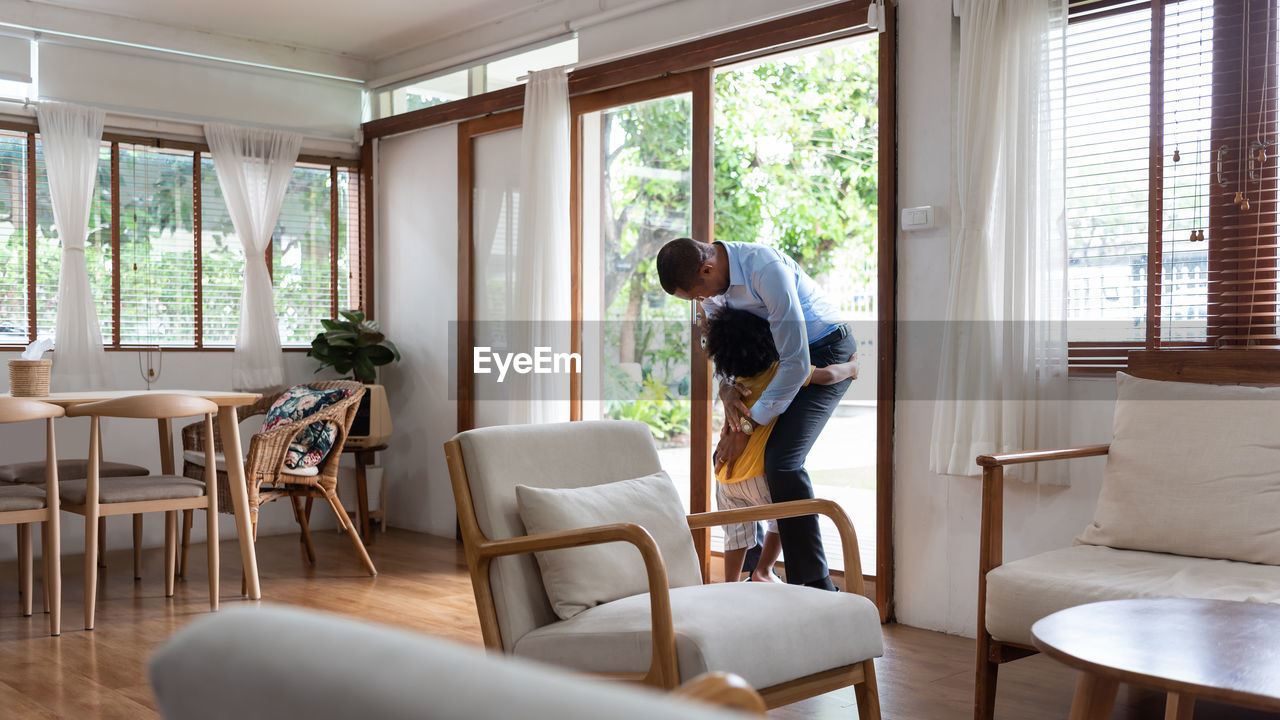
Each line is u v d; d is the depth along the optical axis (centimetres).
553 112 476
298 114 580
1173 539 258
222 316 555
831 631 212
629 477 254
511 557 222
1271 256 296
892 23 365
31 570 378
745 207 867
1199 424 267
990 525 254
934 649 334
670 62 433
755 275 331
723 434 352
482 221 541
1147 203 319
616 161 464
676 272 329
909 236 364
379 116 600
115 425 509
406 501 584
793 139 872
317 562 482
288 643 51
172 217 539
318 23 532
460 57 541
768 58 412
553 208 477
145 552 506
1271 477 251
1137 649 167
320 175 591
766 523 364
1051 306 323
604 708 41
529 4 499
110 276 521
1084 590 229
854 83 872
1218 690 147
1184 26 312
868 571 471
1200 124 309
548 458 242
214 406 378
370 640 50
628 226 458
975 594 347
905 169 365
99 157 518
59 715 269
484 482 226
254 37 555
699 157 427
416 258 579
